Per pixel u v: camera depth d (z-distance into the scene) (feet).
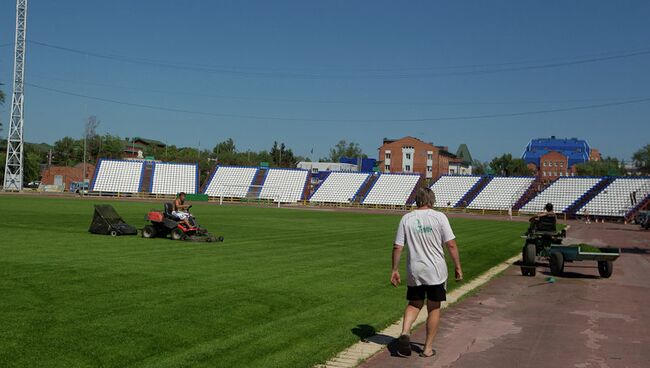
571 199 246.47
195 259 53.16
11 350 22.40
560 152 492.95
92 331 25.64
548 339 28.40
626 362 24.47
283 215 158.30
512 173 455.22
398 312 32.76
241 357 22.48
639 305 38.93
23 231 75.51
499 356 25.08
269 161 507.71
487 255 71.97
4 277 39.01
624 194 238.07
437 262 24.06
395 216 184.55
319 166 403.75
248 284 40.04
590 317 34.30
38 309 29.58
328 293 37.88
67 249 57.00
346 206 276.62
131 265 47.26
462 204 265.54
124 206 173.37
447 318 32.96
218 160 430.61
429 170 409.69
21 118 258.78
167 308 30.96
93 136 413.18
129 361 21.56
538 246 56.80
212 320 28.66
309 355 23.20
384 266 53.72
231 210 180.96
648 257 78.07
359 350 24.79
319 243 75.92
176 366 21.07
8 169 258.57
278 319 29.55
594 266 62.49
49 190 307.17
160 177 291.79
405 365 23.32
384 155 417.69
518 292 43.57
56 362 21.16
